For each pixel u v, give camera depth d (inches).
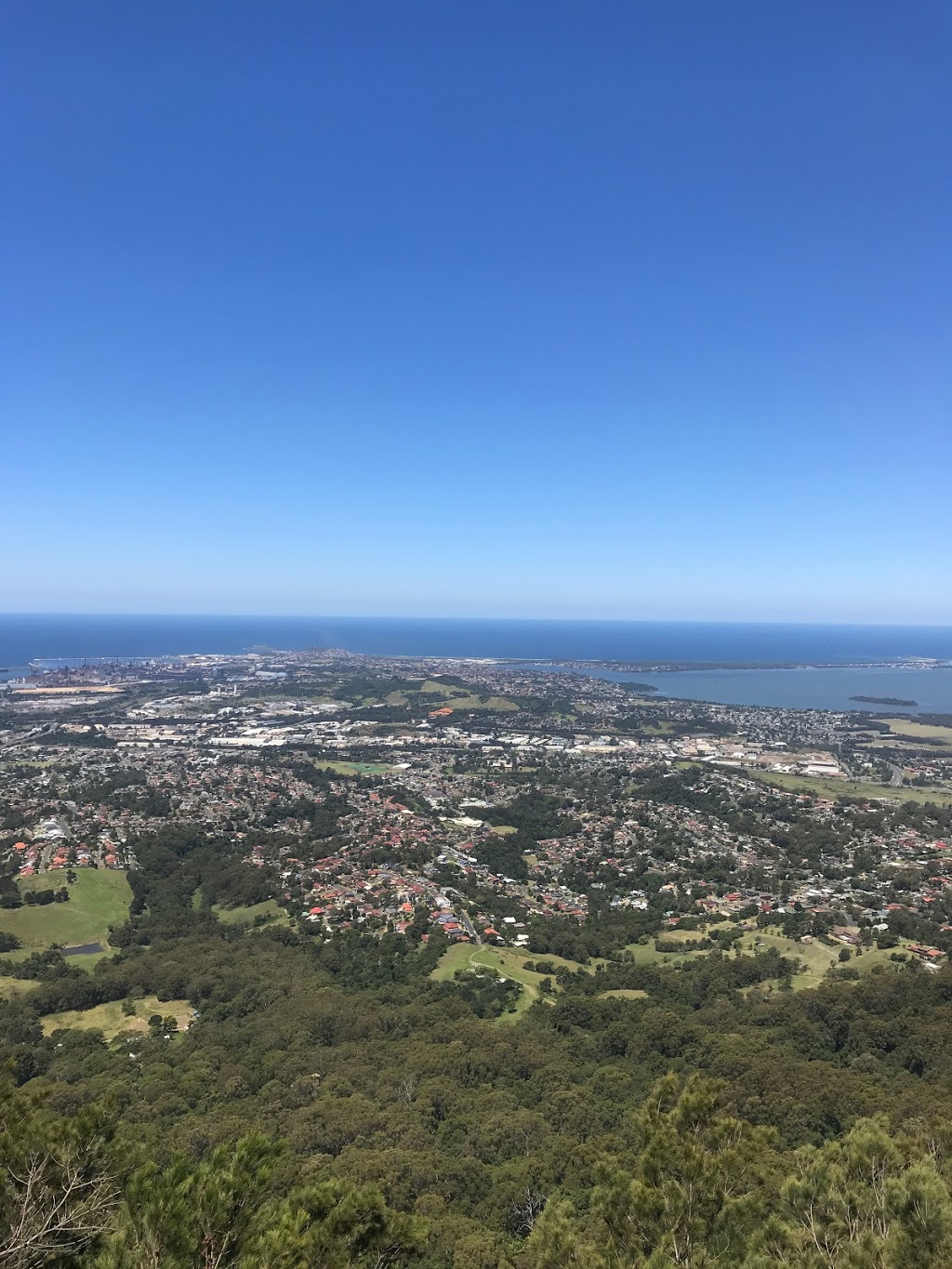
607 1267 612.7
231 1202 530.3
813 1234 585.6
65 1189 523.8
